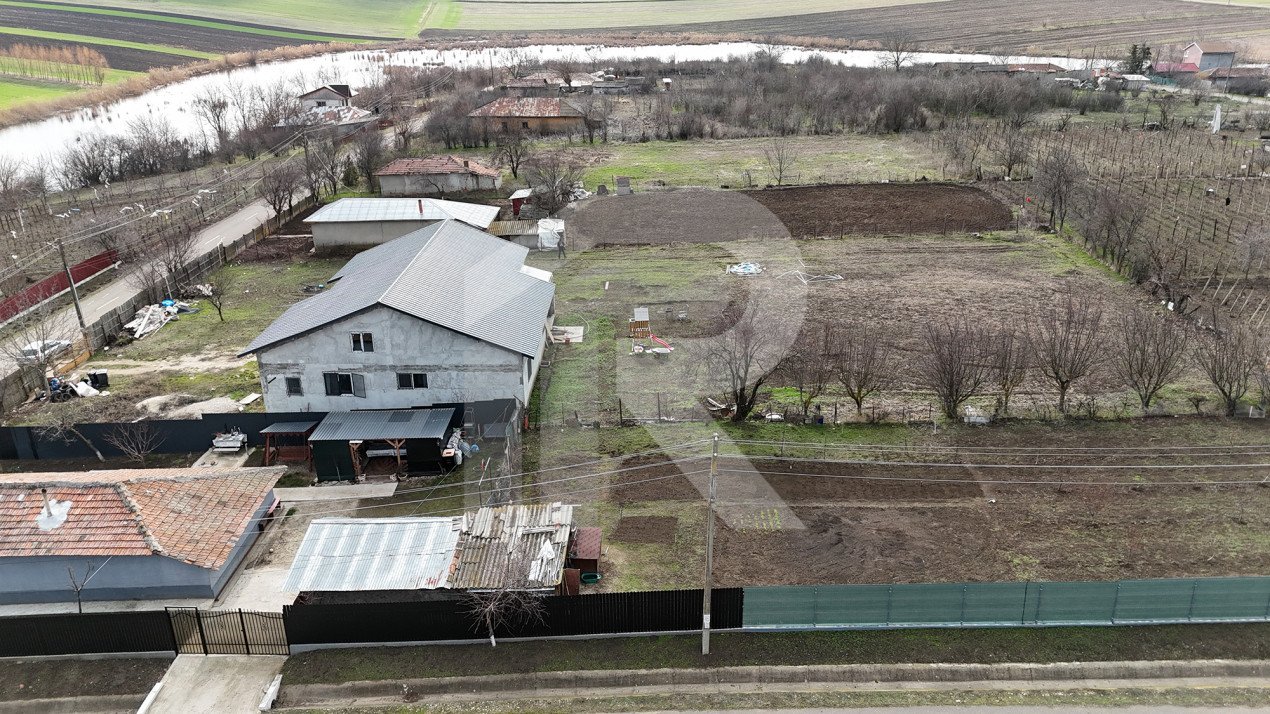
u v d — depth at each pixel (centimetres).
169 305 4531
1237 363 3234
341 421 3041
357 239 5506
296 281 5003
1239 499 2722
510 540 2348
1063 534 2569
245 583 2461
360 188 7244
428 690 2095
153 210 6556
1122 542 2528
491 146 8569
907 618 2236
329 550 2336
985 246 5247
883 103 9062
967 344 3403
